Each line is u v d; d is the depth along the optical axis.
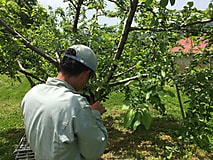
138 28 1.94
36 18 3.36
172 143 4.48
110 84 2.01
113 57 2.27
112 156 3.98
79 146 0.84
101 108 1.11
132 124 1.01
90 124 0.83
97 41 2.66
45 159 0.84
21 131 5.27
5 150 4.09
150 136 4.92
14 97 8.77
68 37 2.94
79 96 0.89
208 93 1.68
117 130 5.36
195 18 1.50
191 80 1.74
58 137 0.79
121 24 3.18
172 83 1.63
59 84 0.96
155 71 1.64
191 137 1.94
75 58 0.96
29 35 3.40
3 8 2.79
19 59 2.72
